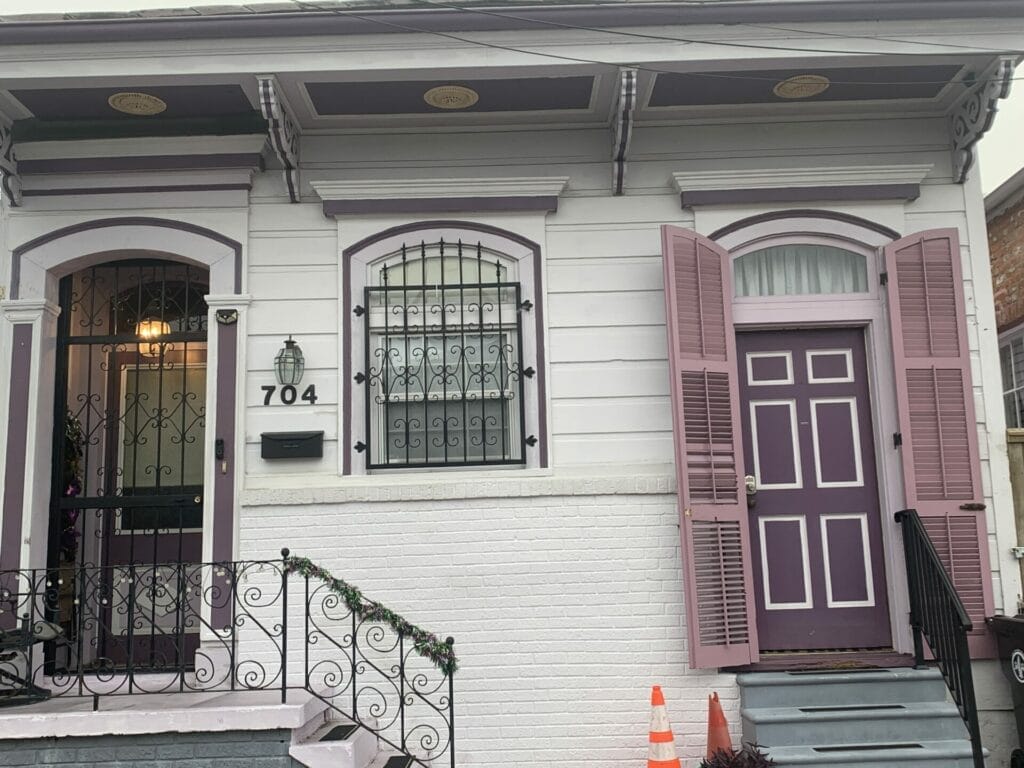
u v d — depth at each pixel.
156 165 5.82
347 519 5.48
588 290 5.85
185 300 6.12
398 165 5.96
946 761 4.63
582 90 5.57
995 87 5.41
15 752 4.27
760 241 5.94
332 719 5.15
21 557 5.51
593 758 5.27
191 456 6.07
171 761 4.28
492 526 5.47
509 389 5.78
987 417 5.76
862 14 5.10
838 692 5.16
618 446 5.67
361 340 5.77
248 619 5.40
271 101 5.23
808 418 5.86
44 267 5.79
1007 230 8.65
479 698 5.33
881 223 5.90
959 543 5.48
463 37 5.14
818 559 5.73
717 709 4.99
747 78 5.47
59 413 5.90
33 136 5.77
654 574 5.43
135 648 5.98
